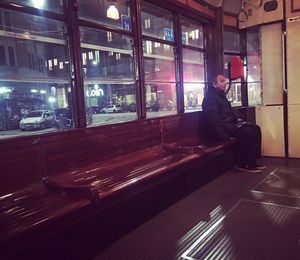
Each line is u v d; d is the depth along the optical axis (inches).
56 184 91.8
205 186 160.9
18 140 93.0
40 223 71.2
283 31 209.8
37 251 84.7
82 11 121.3
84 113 117.1
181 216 122.1
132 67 146.8
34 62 106.6
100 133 122.0
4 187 88.6
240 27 226.4
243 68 212.1
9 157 90.2
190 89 197.3
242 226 108.9
